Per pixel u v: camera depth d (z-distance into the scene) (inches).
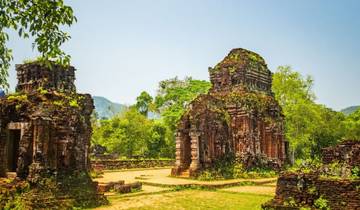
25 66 928.9
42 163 713.6
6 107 779.4
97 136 2529.5
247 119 1480.1
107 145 2416.3
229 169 1390.3
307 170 655.8
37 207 665.6
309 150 2210.9
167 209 757.9
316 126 2059.5
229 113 1519.4
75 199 737.6
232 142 1482.5
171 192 1022.4
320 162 687.7
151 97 3112.7
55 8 395.2
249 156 1449.3
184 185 1101.1
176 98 2819.9
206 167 1334.9
